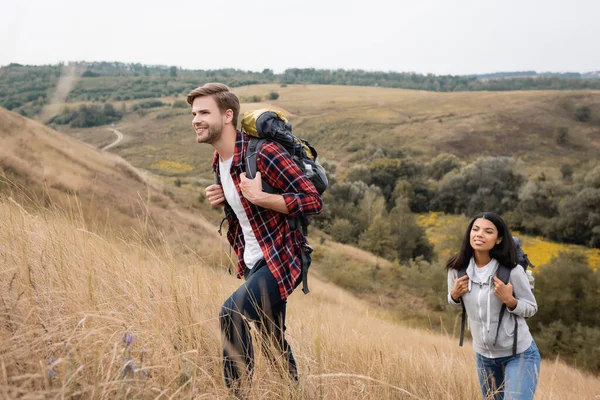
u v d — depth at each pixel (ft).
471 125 405.18
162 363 6.01
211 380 6.28
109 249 8.55
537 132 389.80
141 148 307.17
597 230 207.41
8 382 4.69
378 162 281.74
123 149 300.20
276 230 7.50
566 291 100.99
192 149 313.32
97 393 4.93
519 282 10.07
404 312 102.83
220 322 7.22
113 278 8.12
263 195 7.11
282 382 7.18
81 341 5.68
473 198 251.19
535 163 351.05
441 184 263.29
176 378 5.85
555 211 231.50
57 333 5.78
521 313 9.96
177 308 7.36
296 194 7.25
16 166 45.68
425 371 10.27
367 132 411.54
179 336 7.06
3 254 7.66
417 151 370.32
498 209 245.86
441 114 445.37
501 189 250.78
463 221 171.94
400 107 483.92
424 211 269.23
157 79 484.74
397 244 176.04
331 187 219.61
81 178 69.82
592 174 231.91
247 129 7.57
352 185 221.66
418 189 272.51
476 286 10.28
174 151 305.73
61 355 5.42
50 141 82.23
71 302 6.86
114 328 6.64
